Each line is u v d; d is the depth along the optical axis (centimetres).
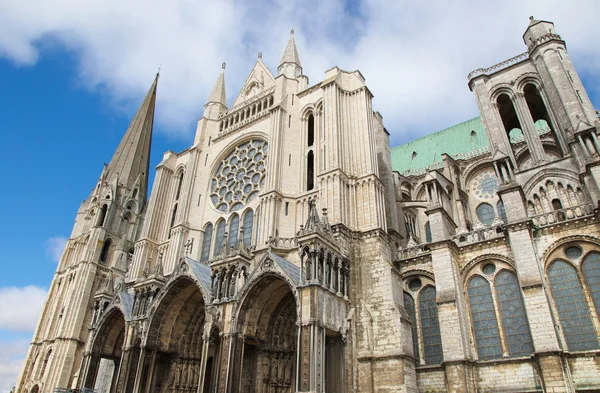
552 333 2934
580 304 3086
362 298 3553
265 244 4144
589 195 3494
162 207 5894
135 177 8875
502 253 3522
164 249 5491
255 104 5759
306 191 4569
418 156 7162
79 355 6662
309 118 5203
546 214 3453
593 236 3186
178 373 3897
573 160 3925
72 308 6906
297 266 3794
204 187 5578
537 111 5162
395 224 4594
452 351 3198
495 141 4491
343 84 4866
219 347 3391
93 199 8469
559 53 4409
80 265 7300
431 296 3738
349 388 3102
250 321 3459
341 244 3647
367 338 3334
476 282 3578
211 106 6406
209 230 5181
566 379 2794
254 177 5138
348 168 4253
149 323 3850
